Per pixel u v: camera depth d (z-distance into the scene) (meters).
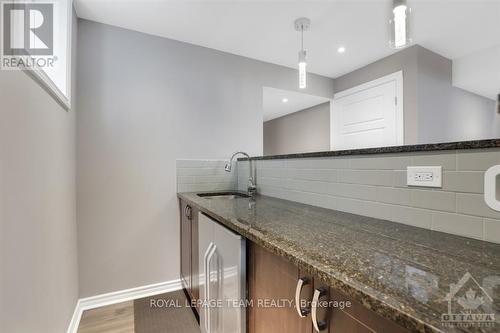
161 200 2.17
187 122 2.29
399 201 1.01
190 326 1.68
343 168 1.26
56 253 1.24
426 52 2.52
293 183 1.63
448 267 0.58
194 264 1.75
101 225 1.95
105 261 1.96
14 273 0.76
